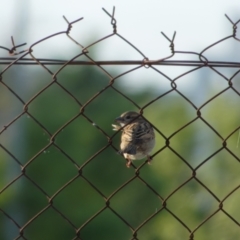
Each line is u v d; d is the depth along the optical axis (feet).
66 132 142.92
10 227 118.83
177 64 38.22
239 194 90.79
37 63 37.06
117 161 141.69
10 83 115.03
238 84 83.82
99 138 144.15
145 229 108.78
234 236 86.79
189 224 95.66
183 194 101.81
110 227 132.57
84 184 139.74
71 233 135.44
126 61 37.68
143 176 124.26
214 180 99.30
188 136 116.67
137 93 140.36
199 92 92.63
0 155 123.85
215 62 38.78
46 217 133.59
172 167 118.21
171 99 127.13
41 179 135.95
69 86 145.38
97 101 144.05
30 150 135.95
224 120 101.91
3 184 124.98
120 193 133.69
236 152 99.81
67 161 140.56
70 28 37.01
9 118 119.65
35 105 142.00
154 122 124.67
